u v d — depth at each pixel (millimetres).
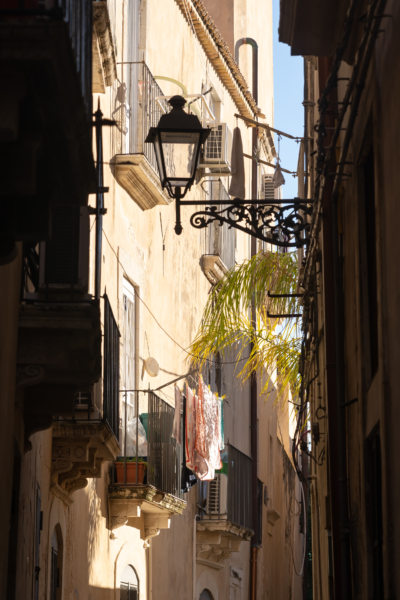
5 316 10383
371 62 9773
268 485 39250
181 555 25641
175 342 25875
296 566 48125
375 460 10523
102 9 16938
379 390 9484
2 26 6781
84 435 16047
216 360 30312
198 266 28797
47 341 11562
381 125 9383
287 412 46625
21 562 13117
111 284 20406
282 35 12570
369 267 11133
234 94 33656
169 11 26172
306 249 18469
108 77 18812
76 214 11867
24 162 7191
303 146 20672
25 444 13102
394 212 8664
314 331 17797
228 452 28250
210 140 27922
